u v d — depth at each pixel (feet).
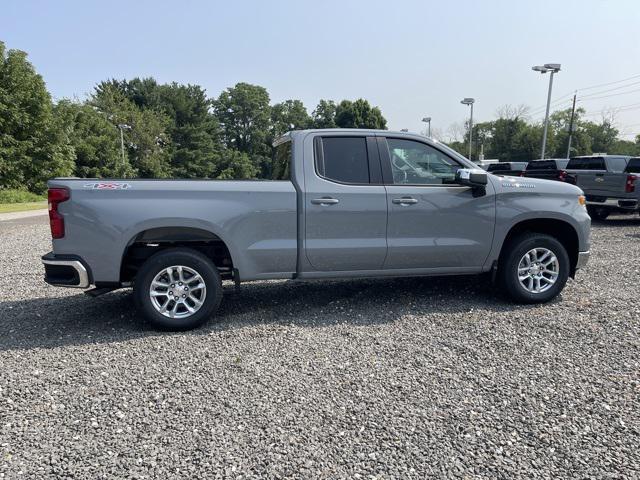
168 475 7.57
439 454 8.09
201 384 10.75
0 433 8.76
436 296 17.81
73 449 8.27
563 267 16.61
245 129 275.18
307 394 10.25
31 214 60.03
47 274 13.87
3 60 93.09
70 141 117.60
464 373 11.20
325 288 19.31
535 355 12.19
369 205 15.21
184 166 215.31
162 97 219.00
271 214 14.67
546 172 46.11
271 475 7.57
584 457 7.97
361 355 12.35
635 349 12.44
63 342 13.46
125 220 13.65
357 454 8.11
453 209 15.80
